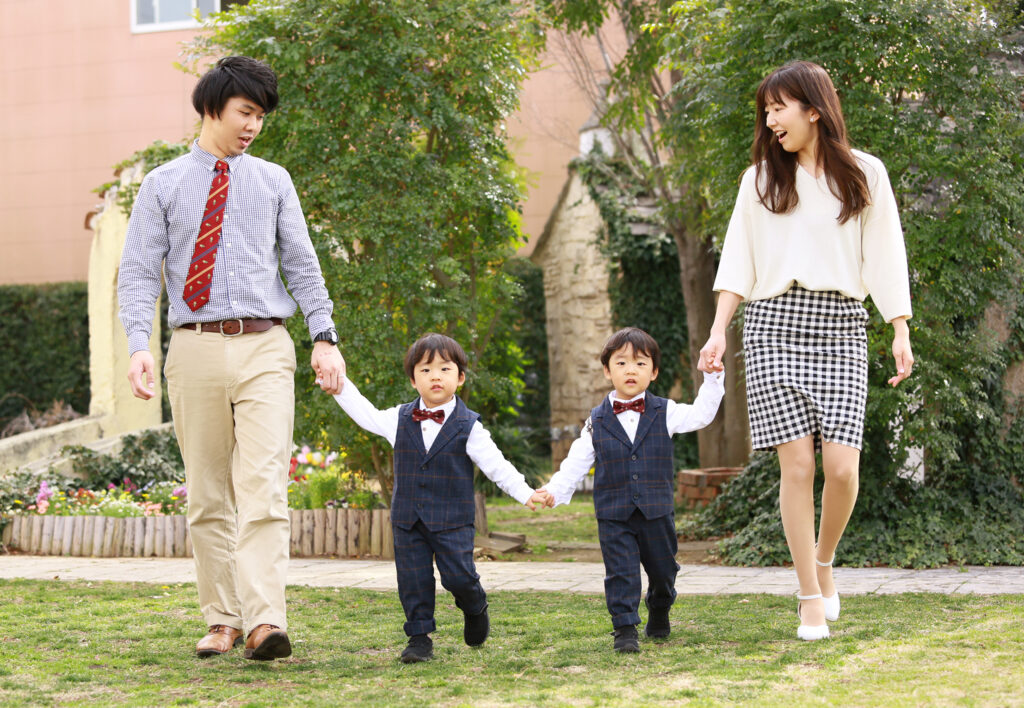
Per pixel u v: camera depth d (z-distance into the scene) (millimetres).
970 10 6242
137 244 3551
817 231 3555
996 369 6672
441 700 2834
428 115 7004
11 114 16531
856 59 6113
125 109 16234
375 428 3545
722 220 7137
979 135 6219
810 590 3584
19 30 16547
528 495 3512
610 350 3670
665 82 12328
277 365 3520
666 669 3137
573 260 14156
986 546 6043
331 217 6973
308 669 3318
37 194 16422
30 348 14883
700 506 9117
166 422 11984
